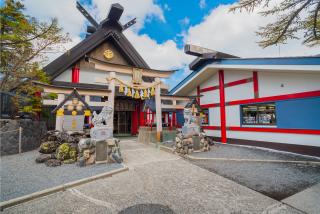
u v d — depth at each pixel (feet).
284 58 22.52
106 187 13.88
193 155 23.76
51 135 22.93
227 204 11.23
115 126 53.01
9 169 17.19
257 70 27.02
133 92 31.86
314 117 22.29
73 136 22.25
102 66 29.14
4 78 27.48
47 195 12.40
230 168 18.52
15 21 26.99
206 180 15.28
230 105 33.53
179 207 10.93
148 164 20.30
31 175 15.60
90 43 44.01
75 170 17.20
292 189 13.17
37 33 27.35
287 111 24.99
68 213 10.24
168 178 15.81
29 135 26.21
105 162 20.10
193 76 37.88
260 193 12.69
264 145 27.78
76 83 39.52
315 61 19.94
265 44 19.16
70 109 23.66
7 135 22.76
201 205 11.14
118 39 47.26
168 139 36.06
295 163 19.81
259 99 28.58
